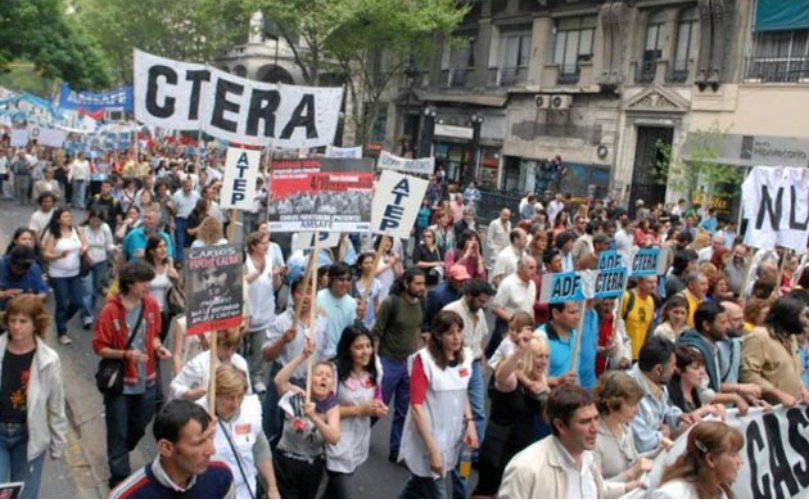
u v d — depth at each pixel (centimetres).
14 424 555
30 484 560
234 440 513
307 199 691
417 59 4247
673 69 3061
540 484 441
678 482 458
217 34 5181
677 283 1044
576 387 451
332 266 771
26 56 3531
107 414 679
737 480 593
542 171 3406
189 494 412
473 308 750
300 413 580
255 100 970
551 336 676
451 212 1633
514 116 3794
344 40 3728
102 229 1275
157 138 4475
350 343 599
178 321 718
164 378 995
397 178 921
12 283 853
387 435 889
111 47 5428
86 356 1091
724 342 723
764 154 2698
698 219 2286
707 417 588
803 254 1344
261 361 912
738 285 1291
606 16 3269
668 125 3053
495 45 3962
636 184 3195
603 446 520
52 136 2747
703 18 2895
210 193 1577
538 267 1157
